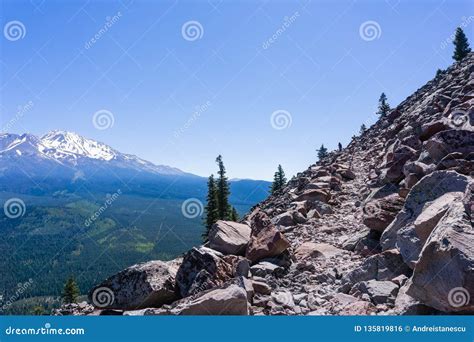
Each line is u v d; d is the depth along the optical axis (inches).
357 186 1270.9
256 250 628.1
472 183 387.5
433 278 344.5
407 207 550.0
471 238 338.6
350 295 458.6
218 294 416.8
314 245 695.7
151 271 526.0
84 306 557.6
